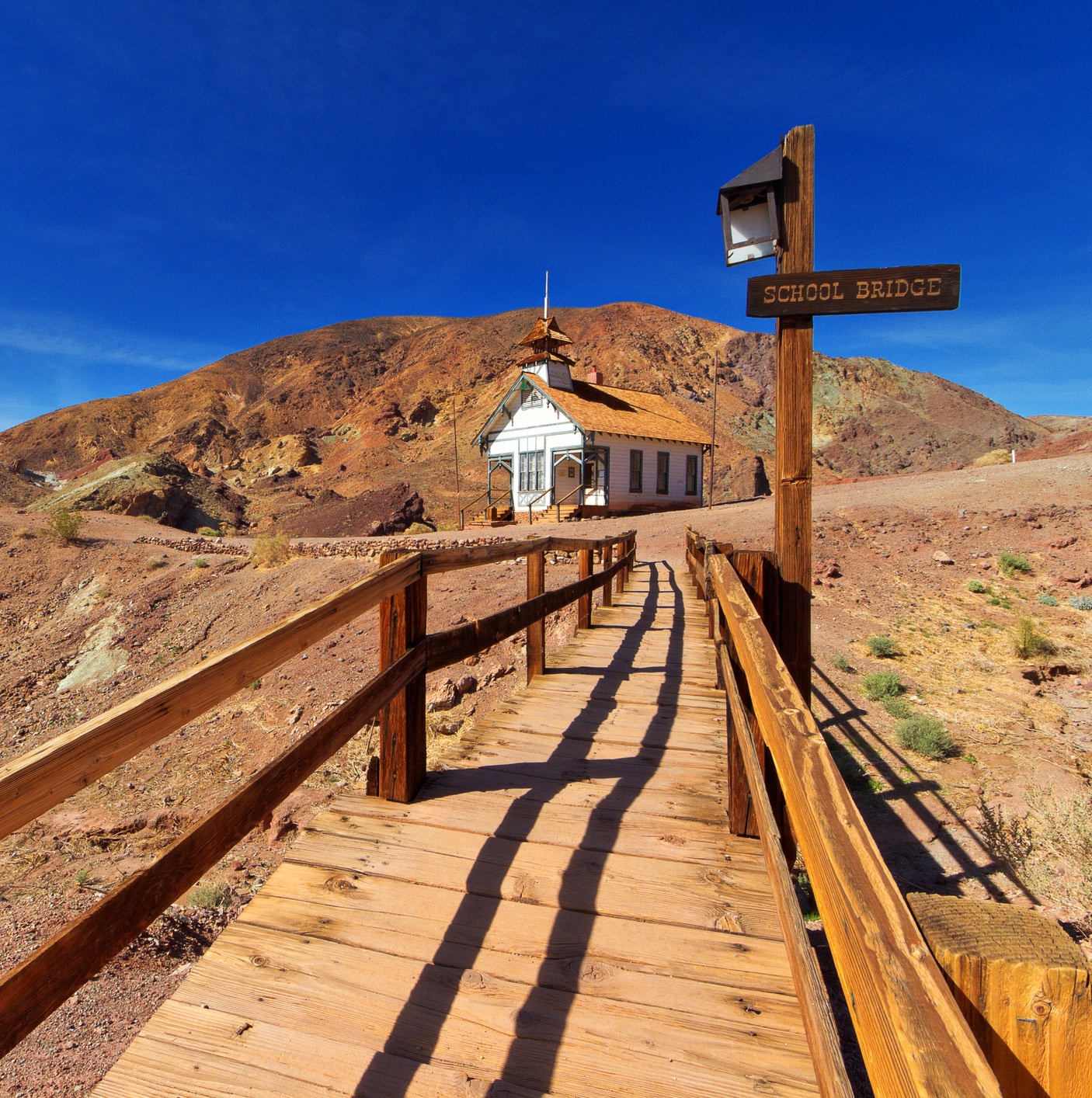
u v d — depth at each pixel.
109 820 7.70
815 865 1.07
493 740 4.32
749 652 1.94
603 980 2.12
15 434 125.81
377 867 2.77
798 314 3.19
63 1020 4.01
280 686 10.32
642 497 29.97
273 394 137.25
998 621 10.95
